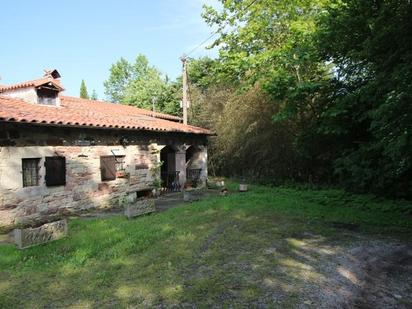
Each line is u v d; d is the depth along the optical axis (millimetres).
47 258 6383
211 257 6180
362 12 10781
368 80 11633
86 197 12086
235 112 20359
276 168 19578
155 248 6773
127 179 13984
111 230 8211
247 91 19062
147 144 15266
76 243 7199
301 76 16016
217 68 17531
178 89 34594
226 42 18547
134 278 5348
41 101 12867
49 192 10758
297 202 11852
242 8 18109
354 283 5148
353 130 13562
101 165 12742
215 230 8023
